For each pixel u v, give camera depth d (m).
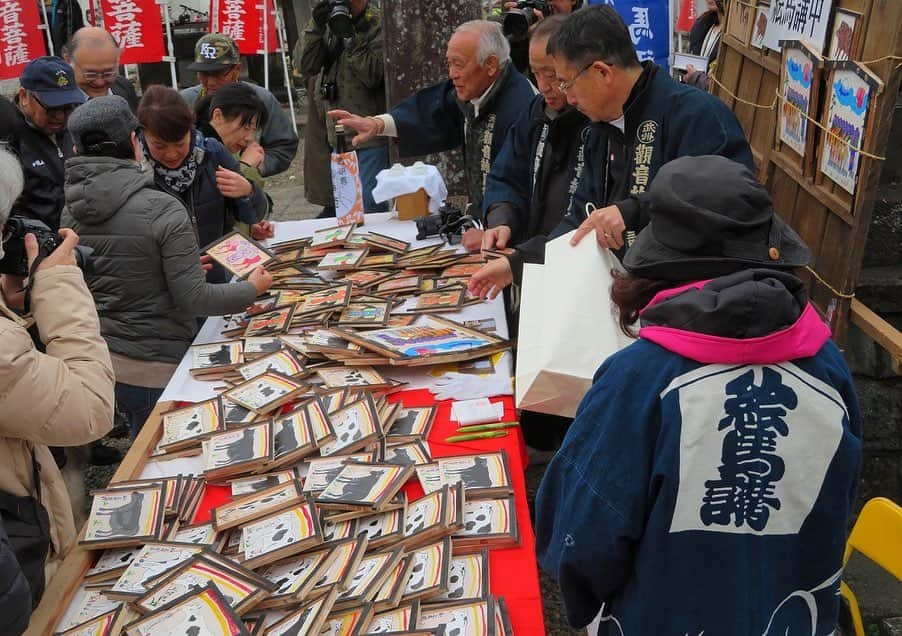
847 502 1.25
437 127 3.80
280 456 2.01
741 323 1.17
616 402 1.23
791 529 1.23
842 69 2.67
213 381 2.48
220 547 1.75
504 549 1.73
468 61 3.32
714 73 4.46
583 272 2.04
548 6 5.03
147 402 2.77
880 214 3.09
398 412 2.24
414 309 2.80
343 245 3.36
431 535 1.71
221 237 3.24
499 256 2.86
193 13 10.16
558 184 2.98
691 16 6.37
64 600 1.63
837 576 1.28
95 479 3.68
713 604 1.24
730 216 1.21
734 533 1.22
